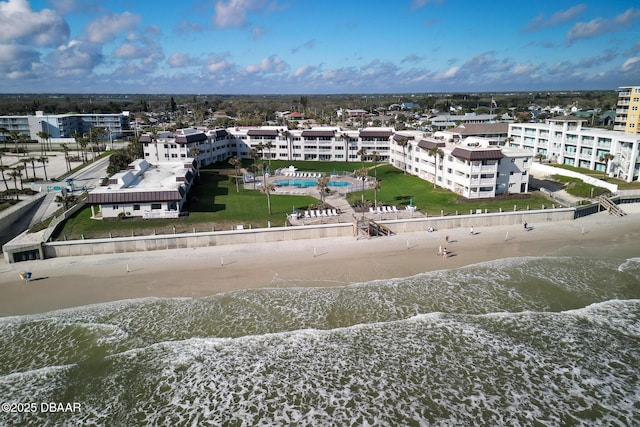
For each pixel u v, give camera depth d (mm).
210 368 41594
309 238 73125
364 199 94688
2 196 93500
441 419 35375
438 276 58656
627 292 54188
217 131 151375
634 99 151125
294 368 41500
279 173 127875
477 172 91812
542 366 41188
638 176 102688
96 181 118000
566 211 81688
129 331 47000
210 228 73375
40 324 48094
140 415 36438
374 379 39938
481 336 45531
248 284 56719
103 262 63688
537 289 54969
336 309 50812
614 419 35062
